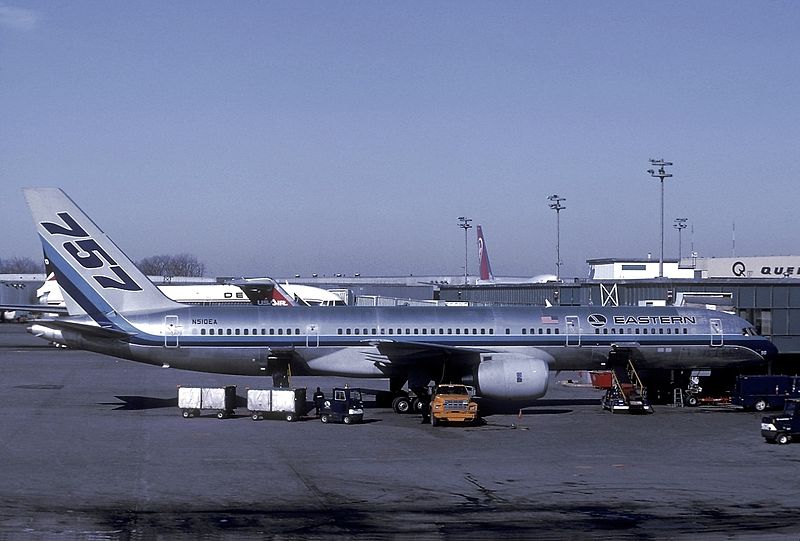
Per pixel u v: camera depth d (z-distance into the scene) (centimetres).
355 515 2884
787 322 6938
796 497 3181
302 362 5594
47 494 3150
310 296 13450
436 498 3139
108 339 5456
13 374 7788
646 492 3253
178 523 2766
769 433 4356
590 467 3734
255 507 2986
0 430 4609
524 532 2692
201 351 5472
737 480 3478
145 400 5953
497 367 5259
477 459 3897
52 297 12950
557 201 11812
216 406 5128
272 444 4247
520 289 9844
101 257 5472
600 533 2686
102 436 4434
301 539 2595
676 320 5862
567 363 5784
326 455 3969
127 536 2611
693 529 2736
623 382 5719
